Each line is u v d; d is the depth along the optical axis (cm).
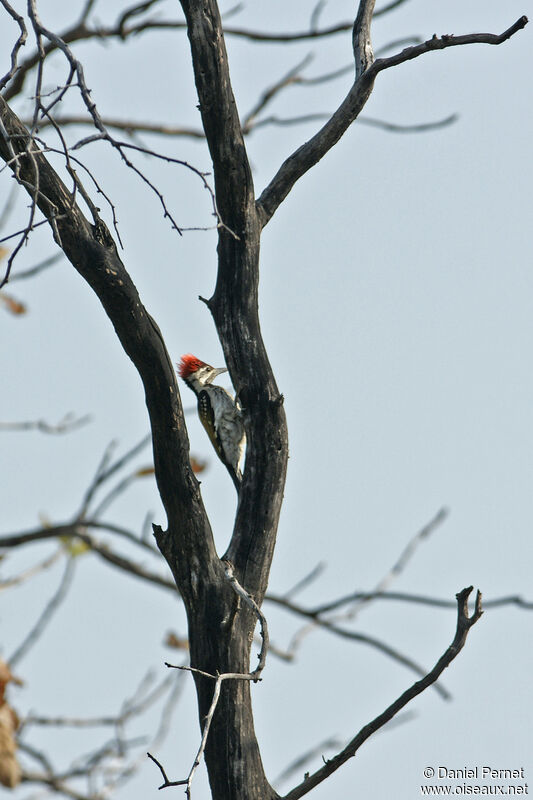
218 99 993
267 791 961
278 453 1030
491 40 1002
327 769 943
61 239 898
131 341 934
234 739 960
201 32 987
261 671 841
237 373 1045
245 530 1019
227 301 1056
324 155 1102
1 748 1274
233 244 1047
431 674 927
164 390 945
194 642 988
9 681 1309
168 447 961
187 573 991
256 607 861
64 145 819
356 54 1129
